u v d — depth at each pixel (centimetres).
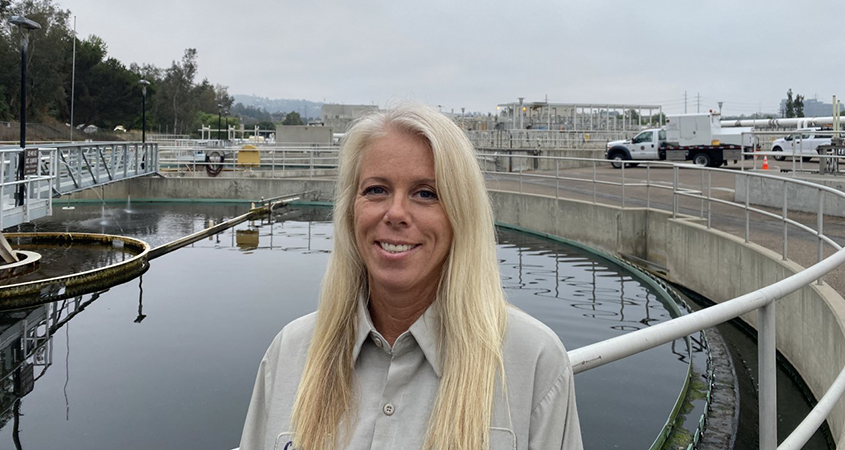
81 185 1986
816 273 290
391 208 151
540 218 2080
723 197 1986
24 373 861
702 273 1245
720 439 598
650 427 645
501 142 3800
